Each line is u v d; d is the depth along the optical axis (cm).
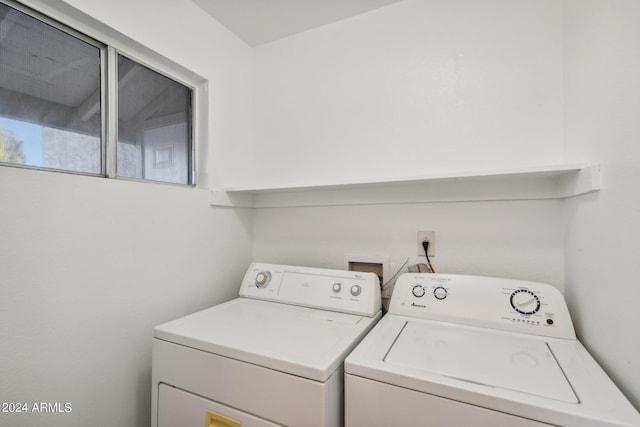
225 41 175
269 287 154
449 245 147
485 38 140
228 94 176
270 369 90
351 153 168
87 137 115
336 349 95
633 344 73
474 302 119
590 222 98
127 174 128
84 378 107
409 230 155
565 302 114
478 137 141
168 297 138
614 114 83
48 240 98
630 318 74
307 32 181
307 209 181
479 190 140
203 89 164
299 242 183
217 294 167
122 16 120
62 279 101
